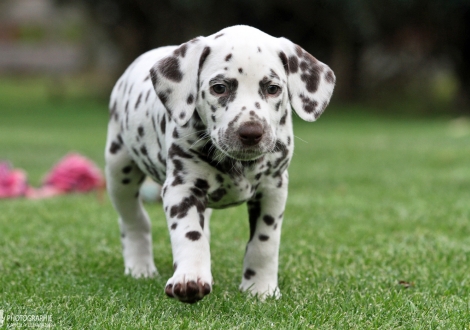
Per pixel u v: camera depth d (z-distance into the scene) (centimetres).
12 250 885
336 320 589
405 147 2195
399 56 4134
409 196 1312
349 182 1506
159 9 3944
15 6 7675
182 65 612
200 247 589
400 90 4166
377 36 3941
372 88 4150
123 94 759
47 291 679
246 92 589
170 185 620
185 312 603
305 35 3950
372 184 1473
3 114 3712
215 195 632
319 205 1228
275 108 604
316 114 630
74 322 576
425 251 881
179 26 3994
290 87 625
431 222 1074
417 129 2945
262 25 3884
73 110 3953
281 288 714
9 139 2509
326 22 3794
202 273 571
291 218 1116
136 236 798
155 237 989
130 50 4231
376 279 746
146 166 716
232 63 591
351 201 1266
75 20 6825
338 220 1098
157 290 688
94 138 2584
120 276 768
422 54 4059
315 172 1670
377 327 577
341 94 4075
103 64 5247
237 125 574
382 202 1256
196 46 612
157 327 556
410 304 635
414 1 3634
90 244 937
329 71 644
